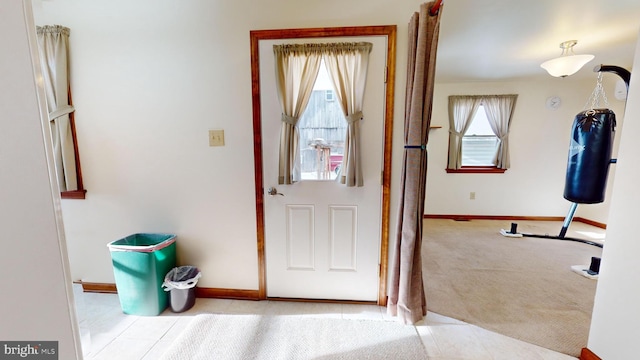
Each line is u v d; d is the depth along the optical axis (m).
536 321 1.84
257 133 1.92
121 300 1.92
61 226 0.52
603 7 1.94
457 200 4.45
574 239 3.44
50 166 0.50
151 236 2.11
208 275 2.13
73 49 1.92
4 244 0.43
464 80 4.03
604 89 3.84
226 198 2.03
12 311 0.45
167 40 1.88
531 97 4.11
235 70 1.88
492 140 4.35
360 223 1.97
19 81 0.45
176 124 1.97
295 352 1.56
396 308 1.88
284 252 2.05
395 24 1.74
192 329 1.76
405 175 1.74
